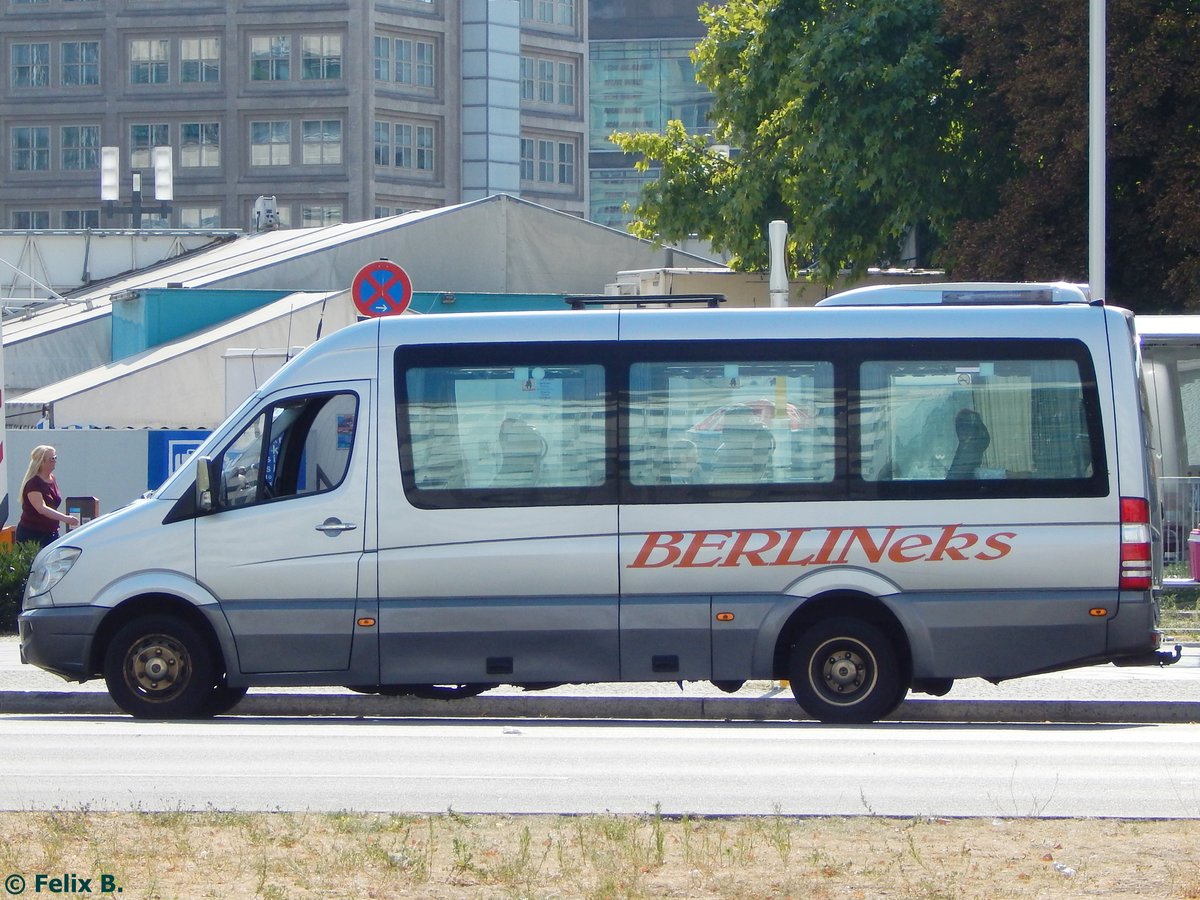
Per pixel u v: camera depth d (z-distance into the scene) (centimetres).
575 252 15575
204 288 14150
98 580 4716
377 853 2736
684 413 4653
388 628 4625
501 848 2828
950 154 11688
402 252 14975
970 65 10681
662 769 3766
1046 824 3034
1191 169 9638
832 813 3188
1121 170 10225
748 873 2644
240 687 4741
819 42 11556
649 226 13975
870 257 11969
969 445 4612
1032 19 10175
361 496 4659
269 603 4653
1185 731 4647
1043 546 4559
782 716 5000
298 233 18225
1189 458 8688
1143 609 4556
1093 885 2562
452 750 4091
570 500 4631
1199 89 9531
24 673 5716
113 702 5147
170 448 10075
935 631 4556
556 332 4694
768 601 4581
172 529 4712
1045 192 10181
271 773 3684
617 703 5062
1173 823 3044
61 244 18888
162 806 3212
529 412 4672
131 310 13975
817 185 11738
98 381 11950
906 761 3916
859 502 4600
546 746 4178
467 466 4659
